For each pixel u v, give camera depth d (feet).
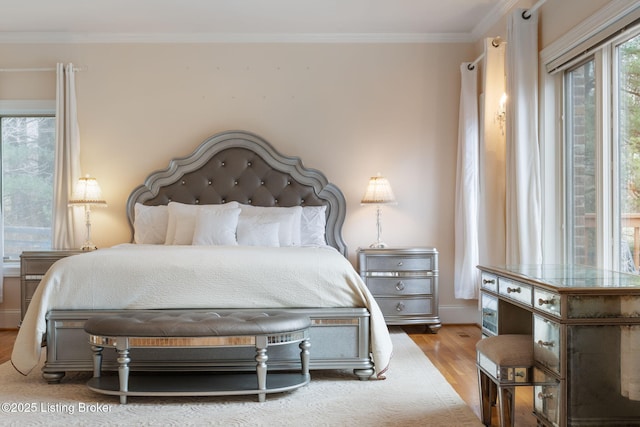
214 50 19.31
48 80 19.08
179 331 10.67
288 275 12.37
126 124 19.22
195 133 19.29
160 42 19.26
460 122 18.84
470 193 18.35
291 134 19.36
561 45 13.00
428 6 16.79
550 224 14.07
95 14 17.30
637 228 11.08
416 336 17.52
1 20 17.76
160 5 16.57
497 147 15.55
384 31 19.08
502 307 10.37
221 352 12.05
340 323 12.37
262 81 19.35
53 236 18.70
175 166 18.92
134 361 11.94
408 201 19.39
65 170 18.86
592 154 12.65
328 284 12.46
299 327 11.33
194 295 12.13
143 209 18.28
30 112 19.36
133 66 19.24
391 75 19.40
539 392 8.71
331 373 13.25
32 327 12.01
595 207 12.51
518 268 10.75
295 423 9.98
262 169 18.95
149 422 10.01
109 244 19.11
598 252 12.12
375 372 12.46
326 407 10.82
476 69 18.48
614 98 11.77
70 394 11.57
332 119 19.36
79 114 19.15
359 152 19.36
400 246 19.34
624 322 7.95
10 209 19.65
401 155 19.39
